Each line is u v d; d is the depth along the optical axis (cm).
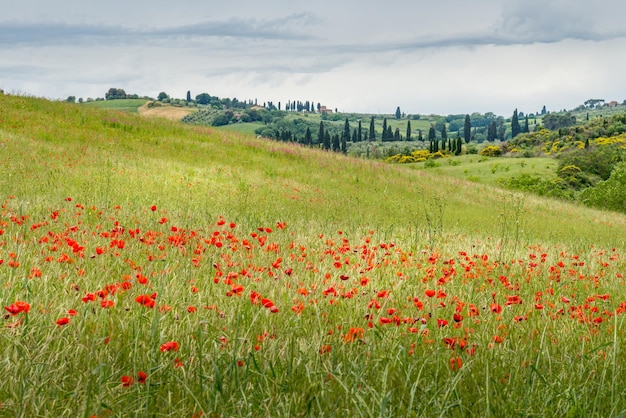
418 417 292
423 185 3059
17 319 383
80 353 350
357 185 2736
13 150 2066
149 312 439
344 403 306
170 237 793
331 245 930
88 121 2922
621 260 1163
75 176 1788
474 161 11612
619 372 381
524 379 358
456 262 916
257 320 457
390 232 1204
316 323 461
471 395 332
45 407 282
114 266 638
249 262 725
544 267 945
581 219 2783
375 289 616
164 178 2016
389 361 361
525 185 6775
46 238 734
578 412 311
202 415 277
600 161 8869
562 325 533
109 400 289
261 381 321
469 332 457
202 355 359
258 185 2231
